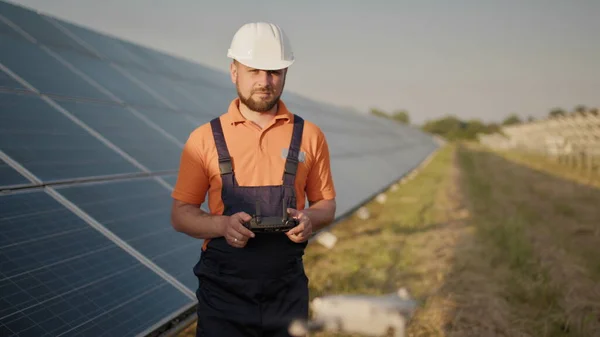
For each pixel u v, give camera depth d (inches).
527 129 1433.3
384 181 485.1
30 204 134.1
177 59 454.0
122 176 179.0
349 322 98.6
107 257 130.9
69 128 188.9
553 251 279.4
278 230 81.5
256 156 87.4
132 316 115.8
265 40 86.4
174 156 227.8
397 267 237.6
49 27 297.6
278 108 92.3
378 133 971.9
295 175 88.4
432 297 200.2
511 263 247.6
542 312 191.9
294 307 88.9
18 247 116.6
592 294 213.3
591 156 880.3
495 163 1073.5
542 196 527.2
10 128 163.5
